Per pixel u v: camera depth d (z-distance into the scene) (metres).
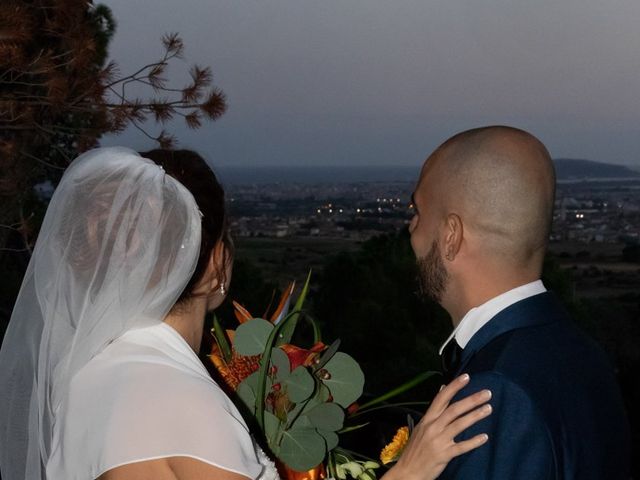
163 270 1.32
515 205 1.44
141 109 4.06
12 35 3.62
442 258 1.50
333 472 1.71
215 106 4.07
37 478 1.40
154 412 1.22
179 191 1.34
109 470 1.20
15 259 5.22
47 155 4.64
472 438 1.31
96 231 1.32
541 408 1.30
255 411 1.64
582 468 1.32
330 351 1.69
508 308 1.43
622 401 1.46
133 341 1.33
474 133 1.51
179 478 1.20
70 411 1.29
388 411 2.02
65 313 1.34
